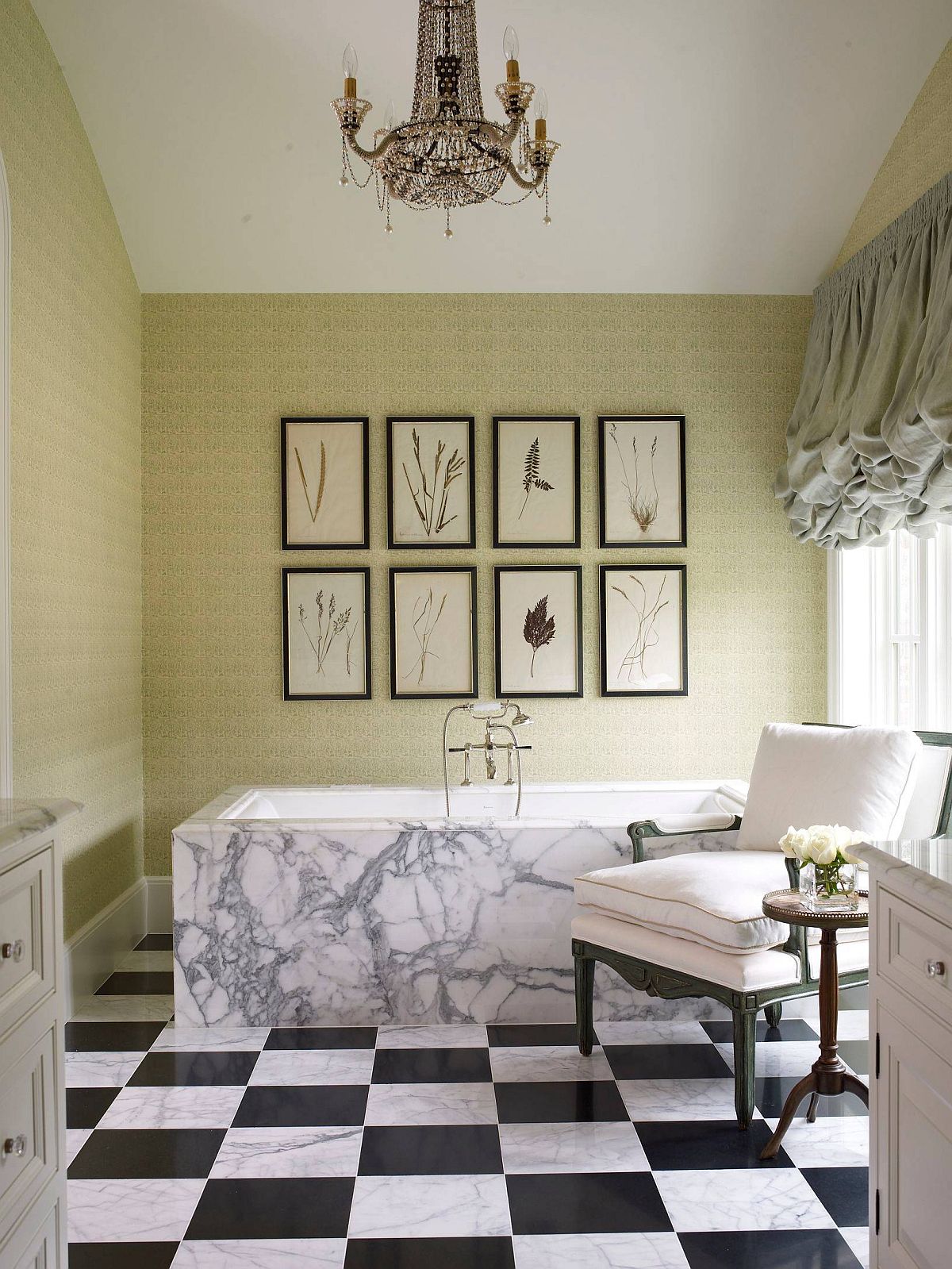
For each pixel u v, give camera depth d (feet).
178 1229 6.85
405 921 10.57
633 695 14.29
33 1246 4.89
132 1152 7.90
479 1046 9.99
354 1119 8.42
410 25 11.05
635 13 10.93
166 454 14.10
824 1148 7.89
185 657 14.12
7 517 9.40
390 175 7.84
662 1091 8.91
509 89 7.64
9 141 9.70
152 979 12.10
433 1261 6.47
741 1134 8.12
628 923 9.29
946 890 4.54
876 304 11.80
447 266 13.88
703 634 14.42
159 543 14.11
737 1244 6.66
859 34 11.19
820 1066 7.94
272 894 10.55
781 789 10.29
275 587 14.17
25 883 4.86
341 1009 10.57
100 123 11.93
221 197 12.90
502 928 10.61
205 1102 8.77
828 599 14.32
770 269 13.98
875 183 12.78
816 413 12.88
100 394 12.39
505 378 14.29
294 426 14.11
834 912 7.64
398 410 14.23
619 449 14.29
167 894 13.98
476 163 7.61
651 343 14.35
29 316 10.14
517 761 13.32
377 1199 7.20
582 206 13.08
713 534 14.44
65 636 11.09
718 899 8.56
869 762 9.75
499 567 14.25
